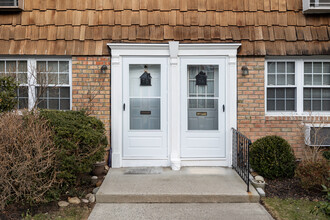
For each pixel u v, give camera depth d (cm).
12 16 561
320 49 561
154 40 561
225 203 427
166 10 567
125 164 569
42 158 391
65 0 564
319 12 564
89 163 423
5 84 503
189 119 579
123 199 428
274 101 579
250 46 561
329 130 555
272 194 450
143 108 577
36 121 403
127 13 565
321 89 579
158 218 379
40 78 558
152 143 573
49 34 559
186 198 429
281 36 564
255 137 568
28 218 368
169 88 568
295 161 533
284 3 572
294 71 581
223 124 574
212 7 569
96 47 557
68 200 423
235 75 564
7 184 376
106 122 563
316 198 436
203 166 571
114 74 558
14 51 551
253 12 570
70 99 571
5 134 377
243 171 484
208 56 569
